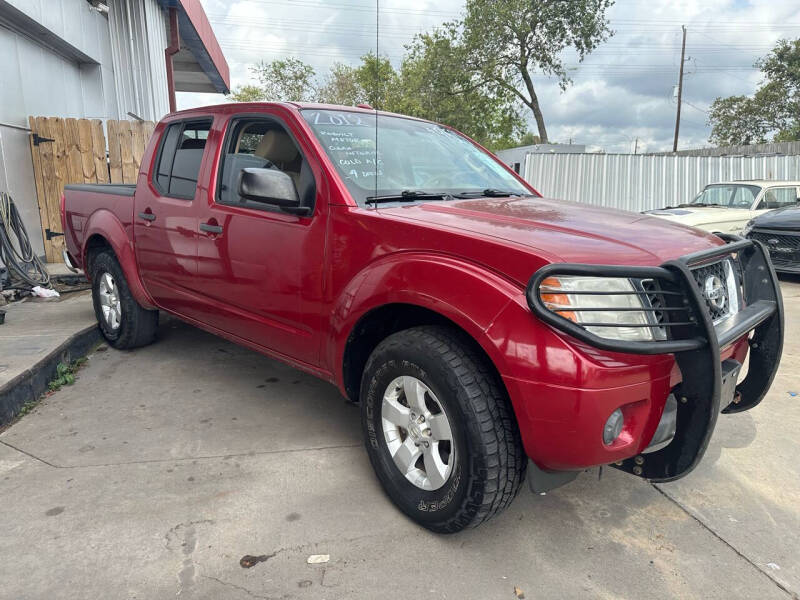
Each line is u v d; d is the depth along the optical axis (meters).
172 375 4.28
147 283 4.20
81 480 2.83
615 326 2.04
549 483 2.33
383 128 3.44
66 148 7.82
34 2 7.31
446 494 2.34
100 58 10.05
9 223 6.25
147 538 2.40
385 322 2.76
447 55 28.09
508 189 3.56
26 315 5.39
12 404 3.50
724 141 41.78
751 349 2.91
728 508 2.74
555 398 2.01
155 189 4.01
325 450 3.19
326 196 2.81
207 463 3.03
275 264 3.05
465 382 2.22
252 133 3.43
